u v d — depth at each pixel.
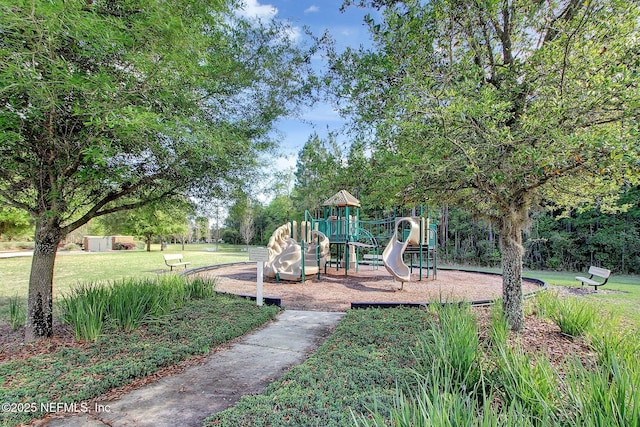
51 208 3.71
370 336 3.97
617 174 2.98
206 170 4.47
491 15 3.62
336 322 5.18
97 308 4.21
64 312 4.46
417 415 1.62
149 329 4.25
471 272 12.59
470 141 3.30
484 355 3.01
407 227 11.39
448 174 3.58
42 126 3.20
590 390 1.89
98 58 2.94
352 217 12.22
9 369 3.04
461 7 3.58
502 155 3.28
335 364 3.12
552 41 3.45
